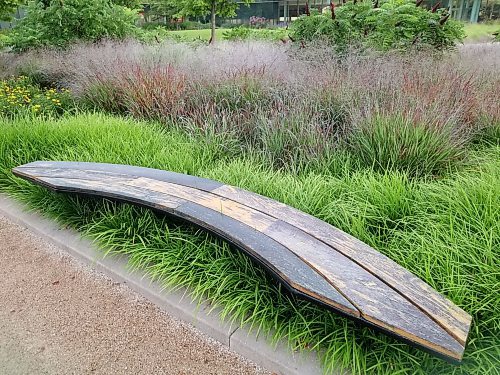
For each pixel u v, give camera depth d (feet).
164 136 11.90
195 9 37.70
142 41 28.17
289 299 5.96
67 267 7.93
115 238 7.82
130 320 6.61
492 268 5.57
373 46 17.08
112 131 11.76
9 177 10.43
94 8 26.99
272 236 6.11
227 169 9.46
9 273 7.84
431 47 17.16
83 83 17.57
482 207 6.86
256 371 5.63
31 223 9.15
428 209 7.42
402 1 19.08
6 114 15.35
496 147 10.63
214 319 6.18
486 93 13.24
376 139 9.93
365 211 7.36
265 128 11.50
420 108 10.57
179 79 15.57
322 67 14.93
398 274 5.42
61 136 11.51
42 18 27.09
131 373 5.72
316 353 5.50
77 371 5.77
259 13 77.05
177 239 7.29
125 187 7.80
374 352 5.24
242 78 14.61
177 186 7.88
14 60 24.20
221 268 6.66
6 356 6.04
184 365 5.80
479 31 32.91
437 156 9.57
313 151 10.38
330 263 5.53
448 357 4.31
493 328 5.25
